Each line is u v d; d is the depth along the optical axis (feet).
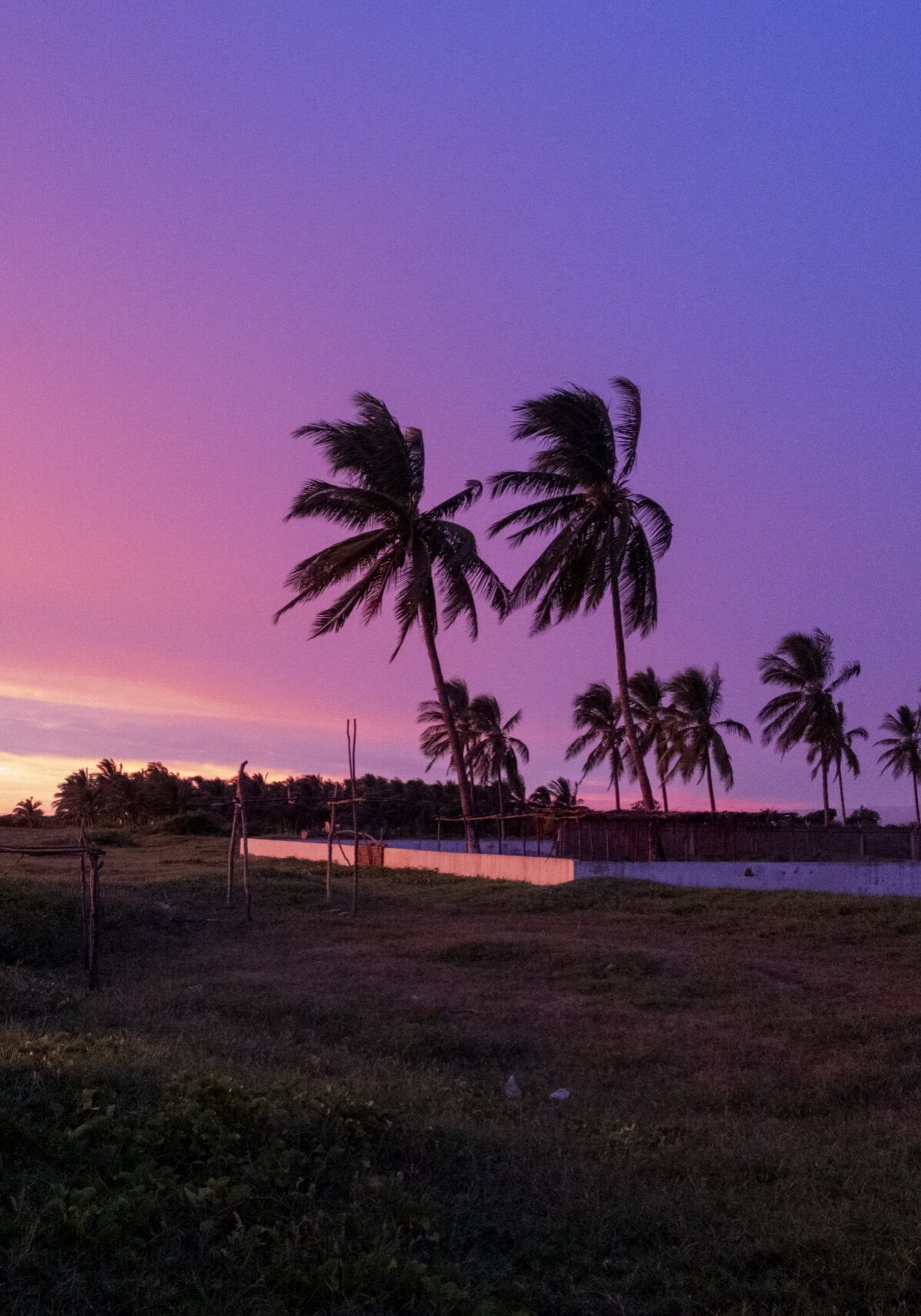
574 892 75.66
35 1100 18.51
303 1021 39.24
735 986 46.14
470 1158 20.39
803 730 171.12
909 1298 15.49
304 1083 23.88
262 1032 36.29
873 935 58.34
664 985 46.32
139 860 115.34
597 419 99.76
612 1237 17.33
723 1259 16.66
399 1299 14.38
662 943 57.06
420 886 89.61
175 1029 35.12
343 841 124.88
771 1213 18.61
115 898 65.31
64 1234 14.08
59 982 45.16
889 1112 29.07
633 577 105.29
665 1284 15.79
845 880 86.79
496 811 201.05
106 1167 16.38
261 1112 19.13
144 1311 12.95
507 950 53.36
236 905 71.46
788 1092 31.24
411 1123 21.20
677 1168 21.83
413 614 109.81
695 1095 30.78
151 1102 19.77
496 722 195.42
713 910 68.03
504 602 113.80
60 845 120.16
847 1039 36.86
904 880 87.15
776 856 110.11
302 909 72.08
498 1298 14.96
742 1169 21.94
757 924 62.44
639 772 101.09
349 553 107.34
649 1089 31.91
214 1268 14.33
